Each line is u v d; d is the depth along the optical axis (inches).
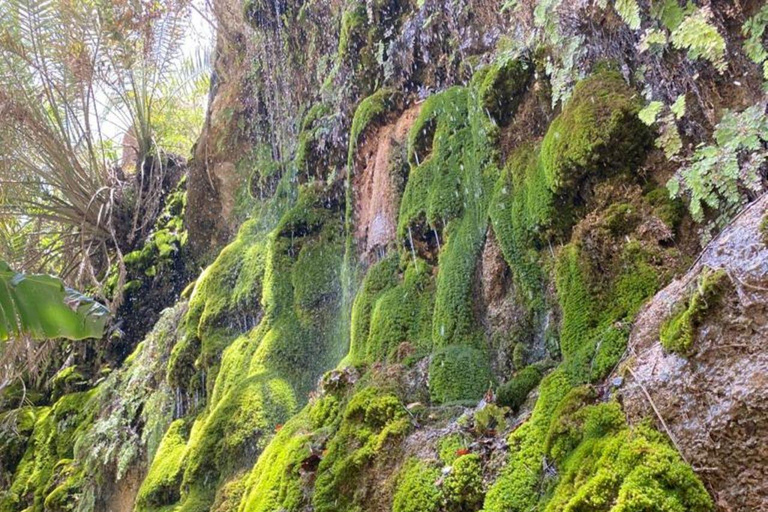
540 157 106.2
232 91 269.0
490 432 84.4
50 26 280.1
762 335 56.4
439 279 121.3
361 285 150.5
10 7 272.7
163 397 204.2
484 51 145.2
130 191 311.9
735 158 75.3
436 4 157.6
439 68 157.9
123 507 198.1
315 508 92.7
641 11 92.1
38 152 293.3
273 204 214.4
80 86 295.9
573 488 62.6
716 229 79.0
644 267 82.5
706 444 57.0
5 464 255.6
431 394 103.5
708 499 54.7
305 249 180.5
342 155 186.4
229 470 143.9
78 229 305.9
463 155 131.5
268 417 148.7
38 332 110.0
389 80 170.7
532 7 118.3
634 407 64.4
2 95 271.7
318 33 216.7
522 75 118.9
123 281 269.9
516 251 106.2
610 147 90.8
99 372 271.1
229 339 195.3
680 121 87.9
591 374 75.7
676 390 61.2
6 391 288.4
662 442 59.7
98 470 207.6
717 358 58.7
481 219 118.5
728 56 84.9
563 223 99.0
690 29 80.9
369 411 98.2
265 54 248.2
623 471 58.9
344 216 181.5
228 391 165.6
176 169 316.2
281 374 159.9
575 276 89.8
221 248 259.3
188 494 149.0
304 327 167.3
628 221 87.4
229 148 263.0
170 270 278.5
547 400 78.4
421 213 135.1
